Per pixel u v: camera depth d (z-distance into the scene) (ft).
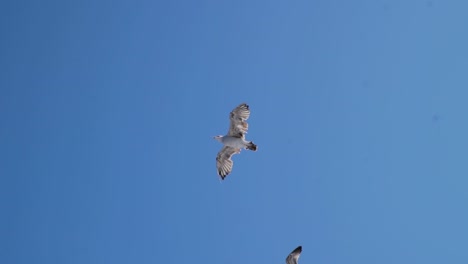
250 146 146.00
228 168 155.63
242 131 146.30
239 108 143.84
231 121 145.69
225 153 154.51
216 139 147.64
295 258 135.03
